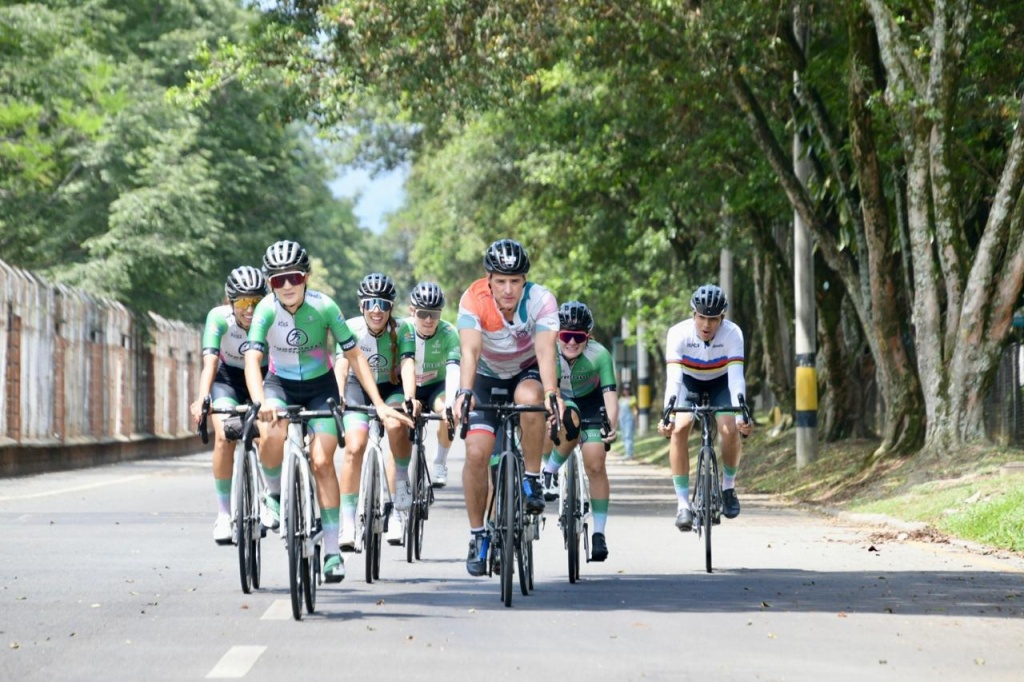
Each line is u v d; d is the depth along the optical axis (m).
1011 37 46.00
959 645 18.70
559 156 70.44
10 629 19.39
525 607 21.77
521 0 49.53
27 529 34.78
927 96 43.53
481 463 21.95
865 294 51.69
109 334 82.19
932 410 43.97
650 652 17.89
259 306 21.97
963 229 46.41
